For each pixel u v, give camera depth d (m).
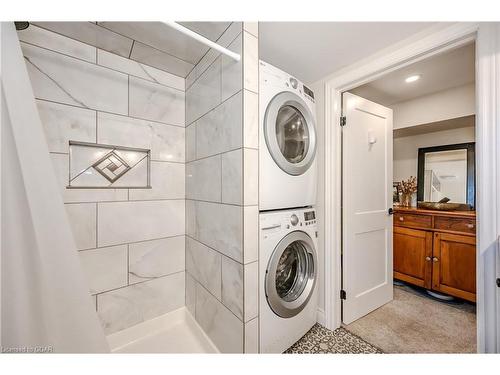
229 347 1.09
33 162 0.72
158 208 1.49
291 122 1.38
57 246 0.76
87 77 1.23
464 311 1.80
